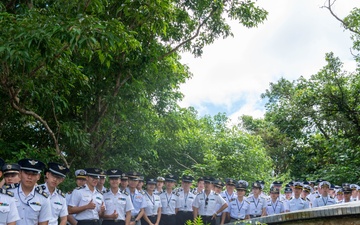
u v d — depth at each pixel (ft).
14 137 38.86
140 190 33.76
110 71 38.24
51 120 38.73
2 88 31.73
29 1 32.86
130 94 40.70
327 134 70.44
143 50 38.40
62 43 26.48
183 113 63.36
